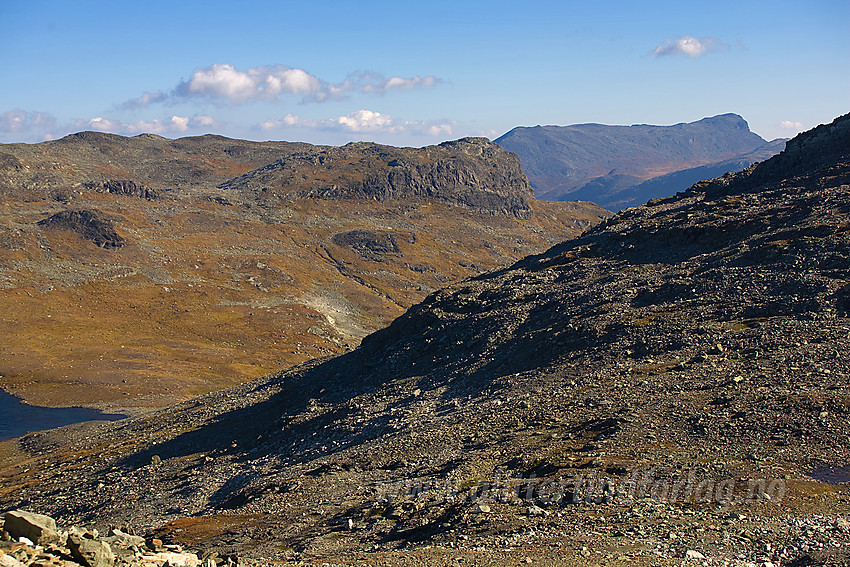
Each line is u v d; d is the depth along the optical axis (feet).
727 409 162.61
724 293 255.09
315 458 229.45
